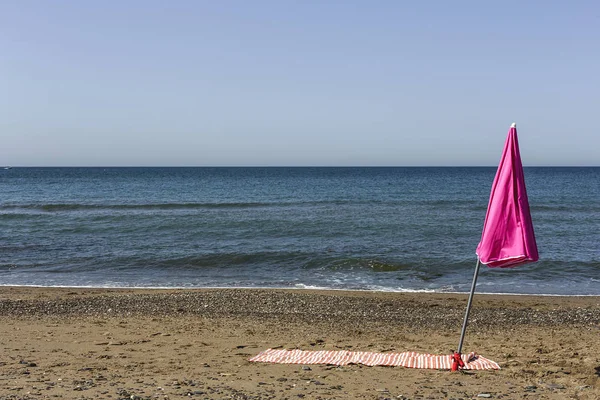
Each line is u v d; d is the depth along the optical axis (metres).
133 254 22.25
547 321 12.30
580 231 28.58
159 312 12.83
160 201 48.16
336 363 8.12
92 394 6.31
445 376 7.41
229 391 6.58
